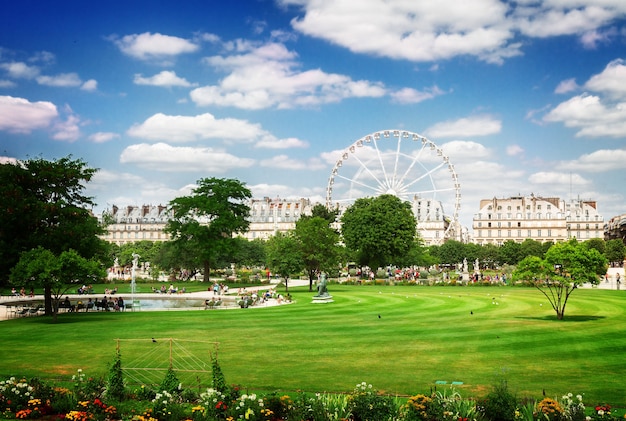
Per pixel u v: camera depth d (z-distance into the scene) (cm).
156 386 2983
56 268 6047
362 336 4762
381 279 13012
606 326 5088
